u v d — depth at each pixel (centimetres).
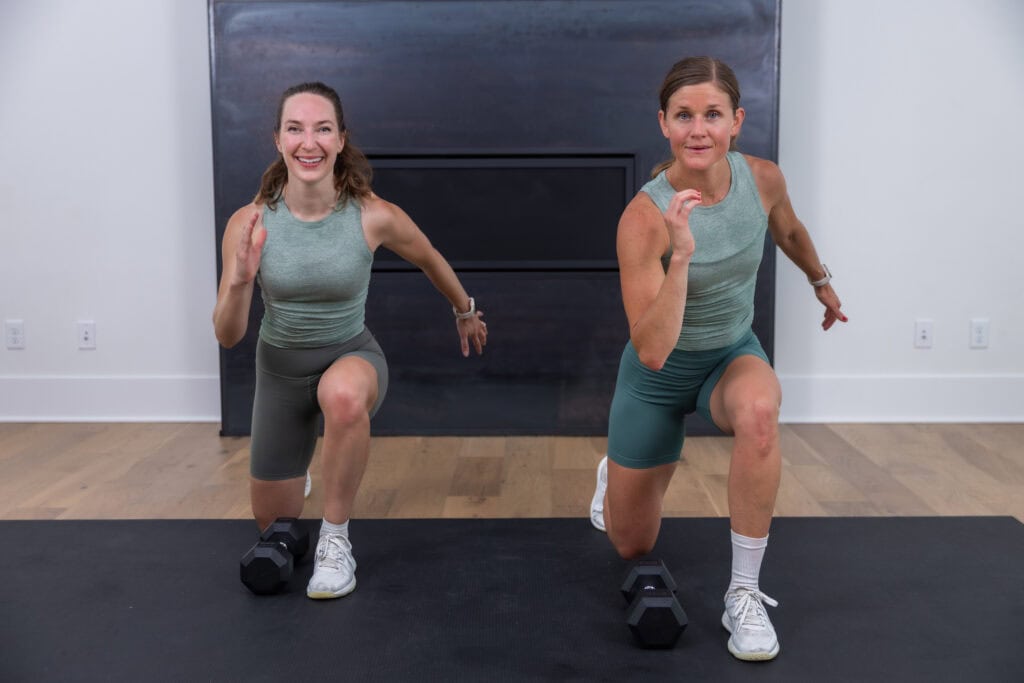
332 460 246
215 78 394
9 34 416
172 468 363
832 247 421
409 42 392
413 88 394
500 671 209
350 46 393
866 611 237
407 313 404
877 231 420
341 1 390
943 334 425
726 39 390
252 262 223
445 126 396
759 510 216
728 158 229
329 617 235
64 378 431
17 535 290
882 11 411
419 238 263
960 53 412
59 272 428
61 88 419
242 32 392
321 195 247
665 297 200
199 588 252
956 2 410
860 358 427
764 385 218
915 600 243
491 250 402
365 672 208
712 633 227
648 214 221
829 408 428
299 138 236
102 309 429
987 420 426
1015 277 421
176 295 429
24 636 224
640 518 253
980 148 416
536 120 395
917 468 359
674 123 212
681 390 238
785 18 411
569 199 399
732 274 226
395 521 304
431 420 410
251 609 240
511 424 410
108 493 333
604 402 408
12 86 419
